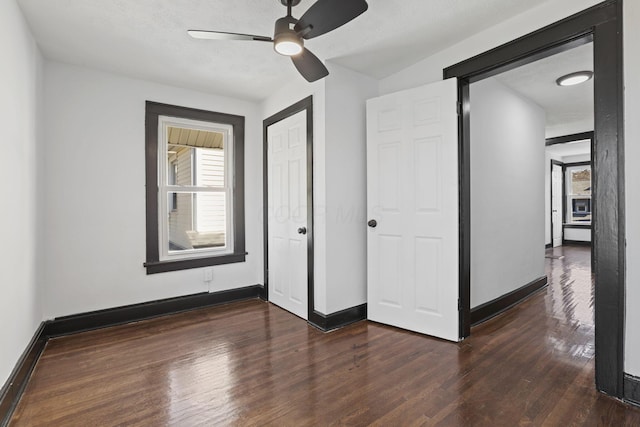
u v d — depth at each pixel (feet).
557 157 26.61
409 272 8.87
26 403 5.69
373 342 8.18
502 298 10.57
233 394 5.95
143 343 8.24
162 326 9.44
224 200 12.01
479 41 7.59
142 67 9.16
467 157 8.32
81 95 9.02
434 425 5.04
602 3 5.69
